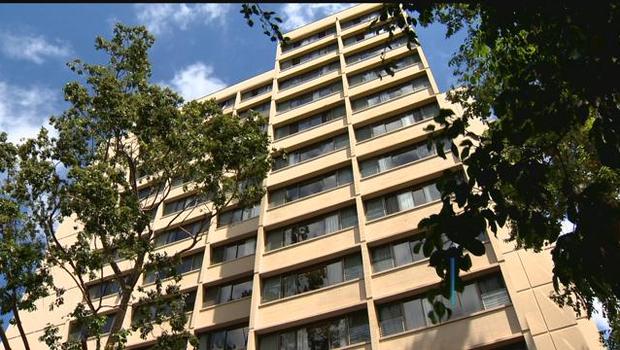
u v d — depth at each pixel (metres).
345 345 22.70
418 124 31.22
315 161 32.34
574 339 19.72
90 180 17.50
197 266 31.25
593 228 5.72
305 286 25.94
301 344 23.62
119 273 18.78
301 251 27.36
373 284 24.03
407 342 21.38
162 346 18.12
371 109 34.12
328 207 28.73
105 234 18.05
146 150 21.08
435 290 6.30
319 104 36.91
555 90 6.61
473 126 28.59
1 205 17.05
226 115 21.91
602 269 5.69
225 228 32.22
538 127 6.62
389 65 9.35
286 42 9.21
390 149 30.55
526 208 6.62
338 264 26.08
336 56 40.78
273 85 41.44
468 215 6.45
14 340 32.97
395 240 25.64
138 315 29.83
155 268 19.44
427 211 26.12
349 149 31.91
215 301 28.62
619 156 6.07
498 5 6.94
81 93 20.11
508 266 23.28
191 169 21.16
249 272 28.77
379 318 22.95
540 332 20.41
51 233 18.14
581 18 6.08
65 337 31.33
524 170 6.62
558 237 6.47
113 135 21.11
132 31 22.55
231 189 22.38
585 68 6.08
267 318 25.06
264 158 21.97
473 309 21.30
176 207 36.09
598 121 6.27
